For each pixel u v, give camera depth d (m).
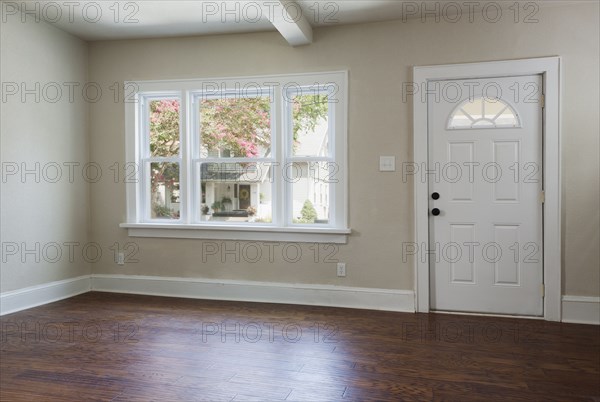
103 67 4.53
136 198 4.48
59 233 4.25
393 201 3.93
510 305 3.74
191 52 4.33
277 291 4.16
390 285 3.95
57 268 4.24
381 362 2.70
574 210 3.56
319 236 4.07
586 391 2.31
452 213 3.83
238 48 4.23
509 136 3.71
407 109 3.88
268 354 2.83
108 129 4.54
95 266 4.62
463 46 3.75
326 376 2.49
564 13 3.55
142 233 4.47
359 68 3.96
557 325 3.47
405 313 3.83
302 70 4.09
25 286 3.91
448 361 2.71
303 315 3.75
